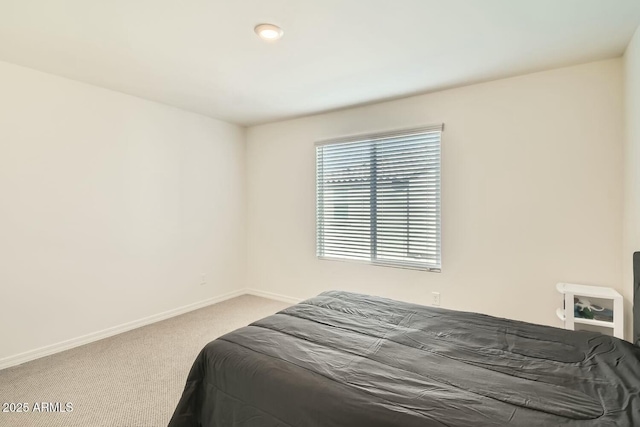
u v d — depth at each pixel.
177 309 3.58
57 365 2.41
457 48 2.19
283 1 1.67
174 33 1.98
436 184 3.05
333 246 3.72
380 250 3.39
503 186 2.72
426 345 1.53
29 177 2.50
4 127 2.38
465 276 2.92
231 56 2.29
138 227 3.22
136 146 3.19
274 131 4.14
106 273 2.97
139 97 3.20
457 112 2.91
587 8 1.74
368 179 3.45
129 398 2.01
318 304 2.15
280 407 1.23
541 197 2.58
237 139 4.29
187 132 3.66
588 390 1.14
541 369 1.30
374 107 3.37
